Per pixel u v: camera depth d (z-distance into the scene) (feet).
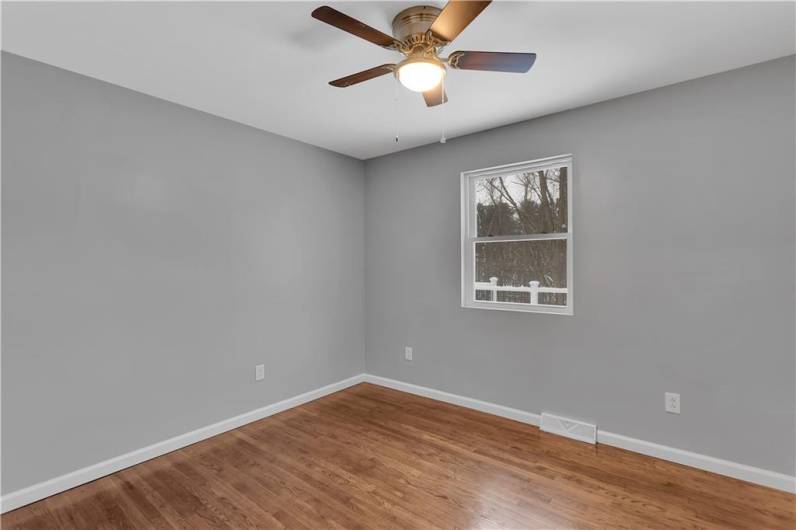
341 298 12.92
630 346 8.64
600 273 9.00
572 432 9.28
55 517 6.51
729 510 6.54
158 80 7.79
